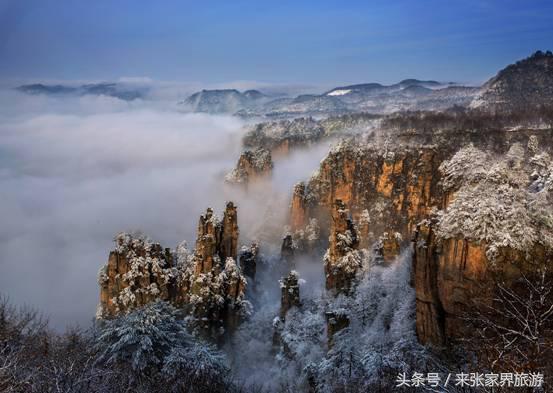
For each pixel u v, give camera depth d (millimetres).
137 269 101125
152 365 56531
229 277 105312
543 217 54750
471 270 54188
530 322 35344
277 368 85188
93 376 36812
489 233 53531
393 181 175875
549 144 148500
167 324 63625
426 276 58469
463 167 85625
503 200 56062
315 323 87500
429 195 163250
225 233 114812
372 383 53844
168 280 103125
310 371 71875
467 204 56938
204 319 97312
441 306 57562
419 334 58969
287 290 97875
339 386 60125
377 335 69938
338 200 99750
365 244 136125
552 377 29078
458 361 50875
